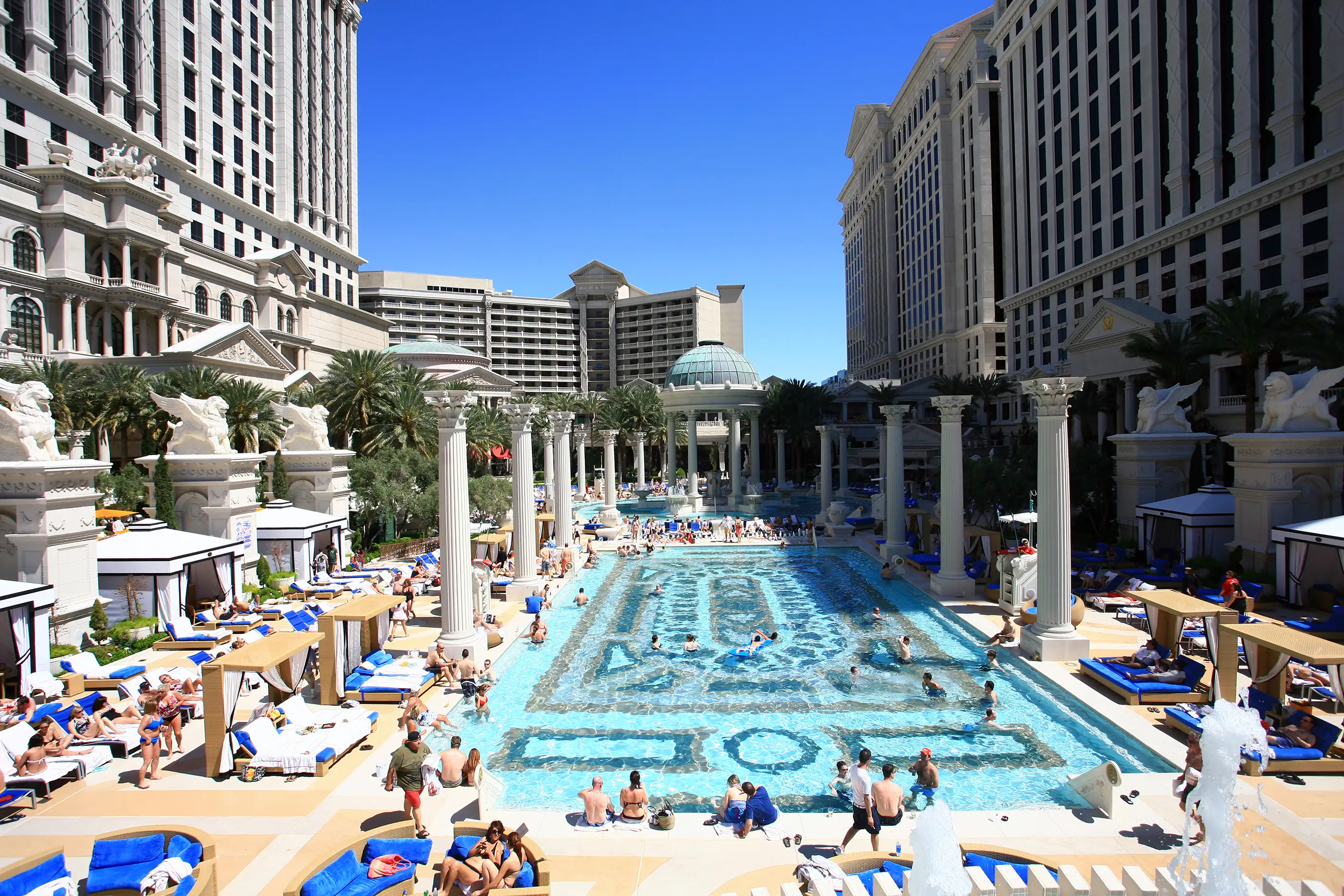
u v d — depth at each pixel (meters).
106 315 57.28
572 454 84.81
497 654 20.67
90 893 9.05
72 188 54.19
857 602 28.27
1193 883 8.05
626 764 14.24
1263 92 43.66
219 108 75.12
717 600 29.27
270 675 14.97
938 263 103.44
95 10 59.78
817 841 10.80
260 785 12.70
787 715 16.75
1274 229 42.69
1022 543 28.59
